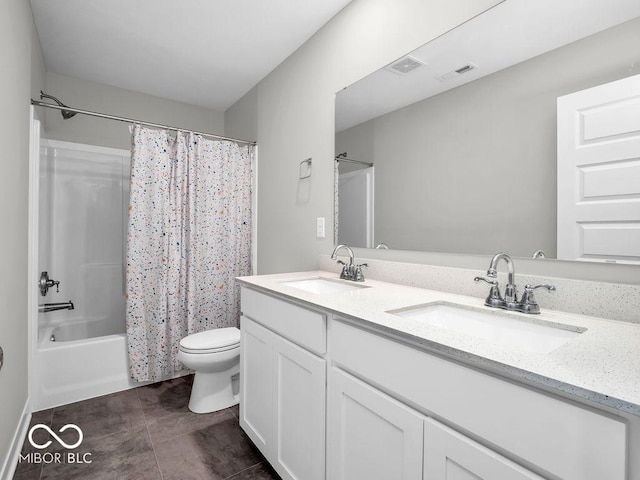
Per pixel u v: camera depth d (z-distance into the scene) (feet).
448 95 4.56
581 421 1.79
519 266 3.87
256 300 5.12
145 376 7.43
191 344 6.18
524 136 3.80
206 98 10.25
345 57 6.20
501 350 2.28
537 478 1.96
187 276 8.13
